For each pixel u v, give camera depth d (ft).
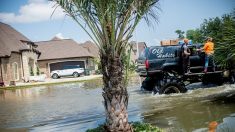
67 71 158.81
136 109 36.60
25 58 154.92
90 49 228.43
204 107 33.81
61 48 195.00
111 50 23.47
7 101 62.90
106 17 22.91
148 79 53.31
